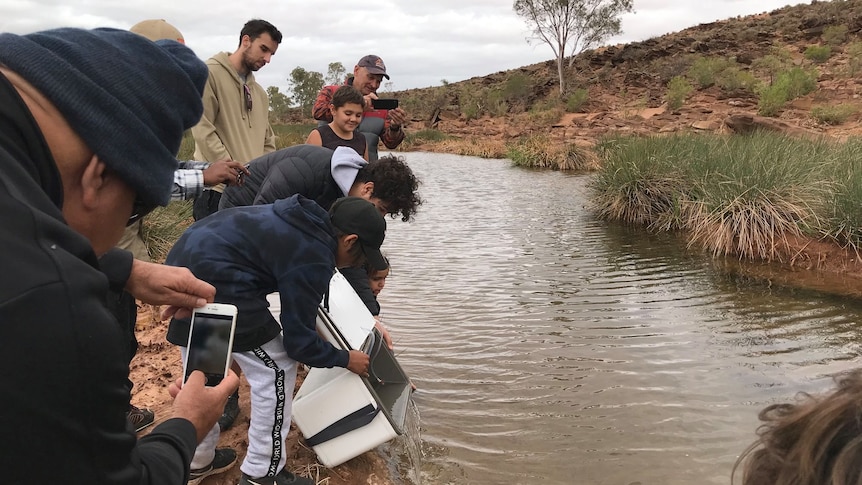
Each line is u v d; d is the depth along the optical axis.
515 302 6.08
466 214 11.69
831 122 24.83
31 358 0.81
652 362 4.56
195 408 1.39
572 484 3.06
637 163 10.98
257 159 3.60
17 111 0.91
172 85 1.14
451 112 47.66
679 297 6.27
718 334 5.16
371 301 3.64
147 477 1.08
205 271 2.43
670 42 51.53
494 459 3.28
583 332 5.21
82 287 0.89
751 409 3.81
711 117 29.52
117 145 1.02
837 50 43.75
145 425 3.24
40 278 0.84
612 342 4.98
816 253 7.67
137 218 1.24
